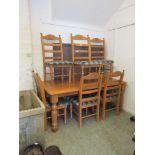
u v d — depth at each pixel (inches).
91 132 79.4
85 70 114.4
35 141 60.2
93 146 67.6
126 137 75.0
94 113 98.8
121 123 89.9
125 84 105.0
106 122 91.1
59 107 83.2
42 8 91.4
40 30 93.0
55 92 71.7
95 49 121.6
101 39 125.6
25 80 89.8
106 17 114.8
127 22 102.7
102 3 99.6
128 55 105.0
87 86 79.8
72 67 105.6
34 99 79.0
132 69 102.6
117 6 106.3
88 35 112.4
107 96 97.1
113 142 70.8
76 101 86.9
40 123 60.2
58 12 97.0
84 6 97.9
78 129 82.3
